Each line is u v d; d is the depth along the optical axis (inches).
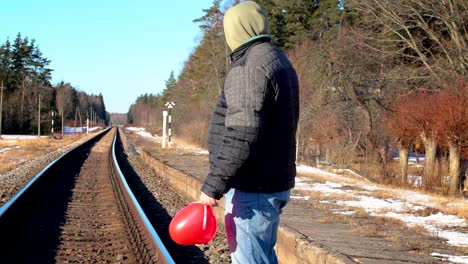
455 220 373.7
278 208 132.4
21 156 1398.9
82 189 637.3
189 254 317.1
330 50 1195.9
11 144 1945.1
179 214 135.0
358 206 434.3
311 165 1031.0
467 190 702.5
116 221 422.3
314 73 1228.5
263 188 126.9
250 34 130.4
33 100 4018.2
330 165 1002.1
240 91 121.7
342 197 488.7
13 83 4210.1
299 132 1174.3
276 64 125.7
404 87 1040.8
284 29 1849.2
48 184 663.8
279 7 1870.1
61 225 400.2
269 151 126.2
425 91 904.3
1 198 535.8
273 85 123.5
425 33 1079.0
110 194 596.1
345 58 1167.6
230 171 120.3
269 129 125.5
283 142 127.6
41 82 4520.2
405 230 331.3
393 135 808.9
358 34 1122.0
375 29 1175.0
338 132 1141.7
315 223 343.0
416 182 795.4
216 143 132.6
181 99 2837.1
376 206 437.4
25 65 4429.1
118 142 2226.9
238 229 129.4
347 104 1163.9
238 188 127.9
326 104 1175.6
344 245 272.7
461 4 942.4
